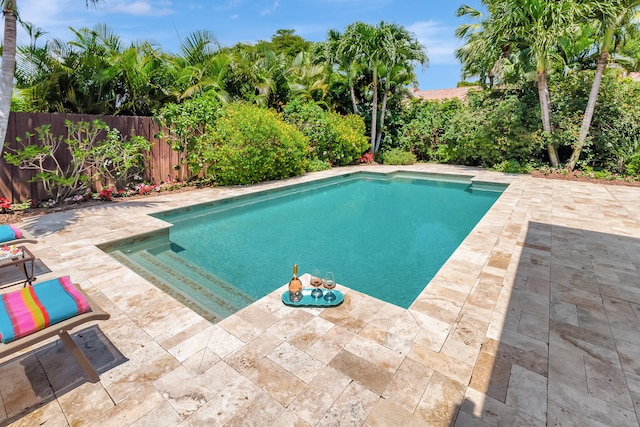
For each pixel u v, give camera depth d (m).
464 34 16.53
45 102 9.35
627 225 5.95
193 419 1.96
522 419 1.98
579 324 2.95
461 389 2.21
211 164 9.62
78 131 7.15
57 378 2.26
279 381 2.26
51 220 5.91
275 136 10.09
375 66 14.58
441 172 12.96
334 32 15.16
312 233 6.50
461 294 3.48
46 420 1.94
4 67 5.07
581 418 1.99
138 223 5.78
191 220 7.28
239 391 2.18
